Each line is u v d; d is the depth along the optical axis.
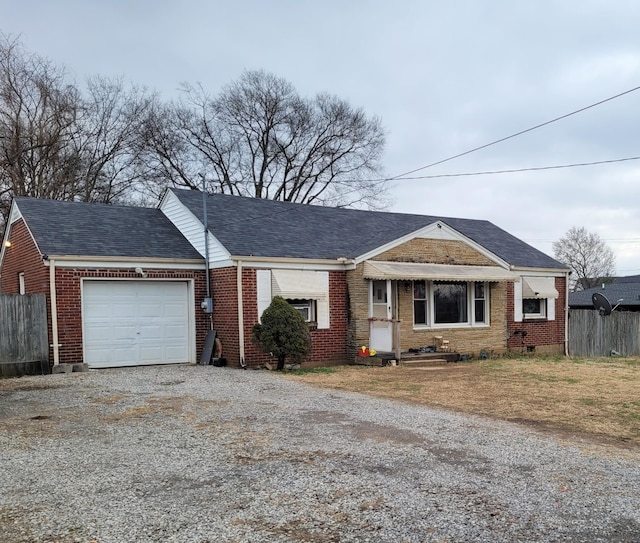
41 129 29.00
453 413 8.66
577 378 12.80
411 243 17.22
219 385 11.43
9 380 12.16
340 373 13.76
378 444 6.71
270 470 5.70
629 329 21.97
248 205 18.75
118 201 33.97
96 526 4.31
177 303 15.66
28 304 13.24
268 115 40.81
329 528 4.27
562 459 6.12
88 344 14.23
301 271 15.71
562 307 21.36
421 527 4.28
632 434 7.39
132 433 7.32
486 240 21.70
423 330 17.50
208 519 4.44
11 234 17.39
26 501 4.87
